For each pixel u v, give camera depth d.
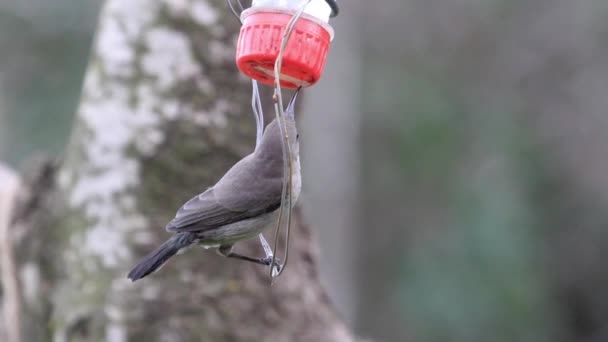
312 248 7.89
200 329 7.02
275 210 5.55
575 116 20.66
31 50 17.20
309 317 7.52
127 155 7.27
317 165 18.80
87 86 7.53
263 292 7.30
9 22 17.09
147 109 7.27
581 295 20.41
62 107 16.95
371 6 21.02
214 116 7.29
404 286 19.27
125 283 7.05
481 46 21.50
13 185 7.82
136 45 7.31
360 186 20.25
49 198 7.70
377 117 20.41
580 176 20.34
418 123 20.36
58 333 7.16
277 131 5.51
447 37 21.42
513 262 18.56
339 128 19.11
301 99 7.73
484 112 20.73
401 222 20.50
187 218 5.54
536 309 18.50
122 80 7.33
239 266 7.26
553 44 21.12
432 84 20.89
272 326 7.29
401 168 20.41
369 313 20.50
